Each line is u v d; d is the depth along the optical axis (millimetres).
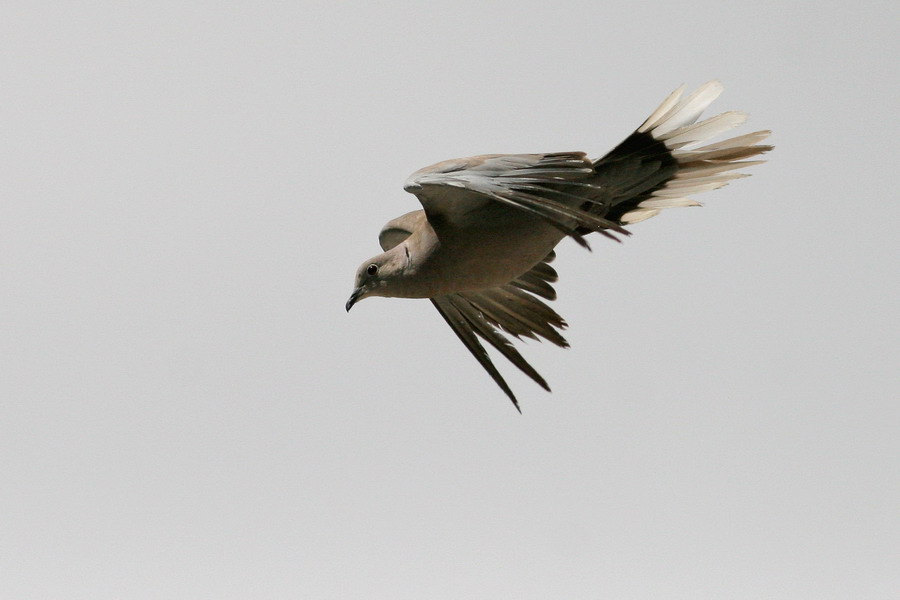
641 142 9953
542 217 9016
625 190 10102
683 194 10086
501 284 10266
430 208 9875
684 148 9992
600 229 10094
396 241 11180
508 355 11320
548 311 11094
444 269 10148
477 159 9539
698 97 10016
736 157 10000
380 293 10453
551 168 9570
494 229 9875
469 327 11359
